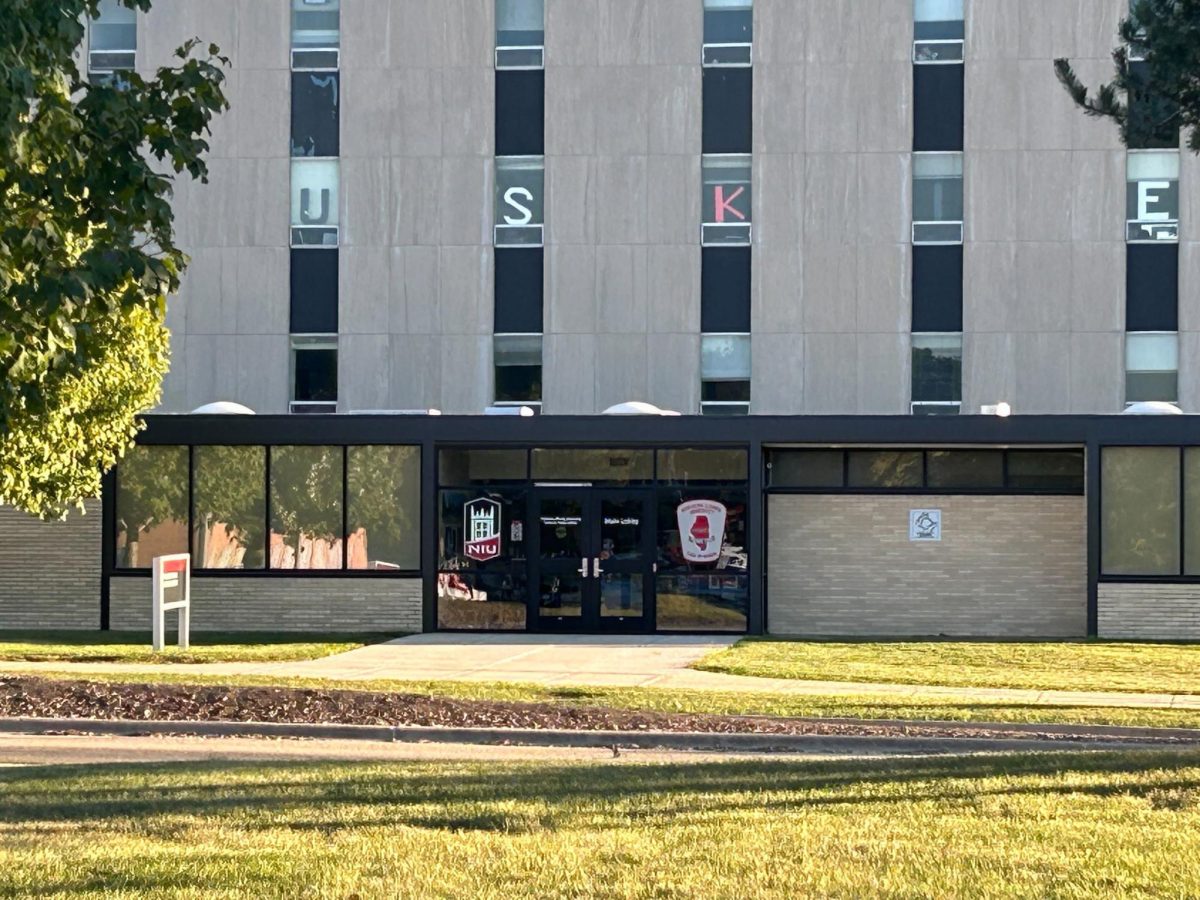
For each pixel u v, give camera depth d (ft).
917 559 93.09
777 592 93.86
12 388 33.04
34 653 76.79
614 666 73.15
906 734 51.60
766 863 27.09
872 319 97.09
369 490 90.53
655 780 37.29
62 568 92.17
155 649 78.13
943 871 26.40
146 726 53.26
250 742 51.19
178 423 90.53
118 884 25.46
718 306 97.91
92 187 32.50
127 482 91.56
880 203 97.25
